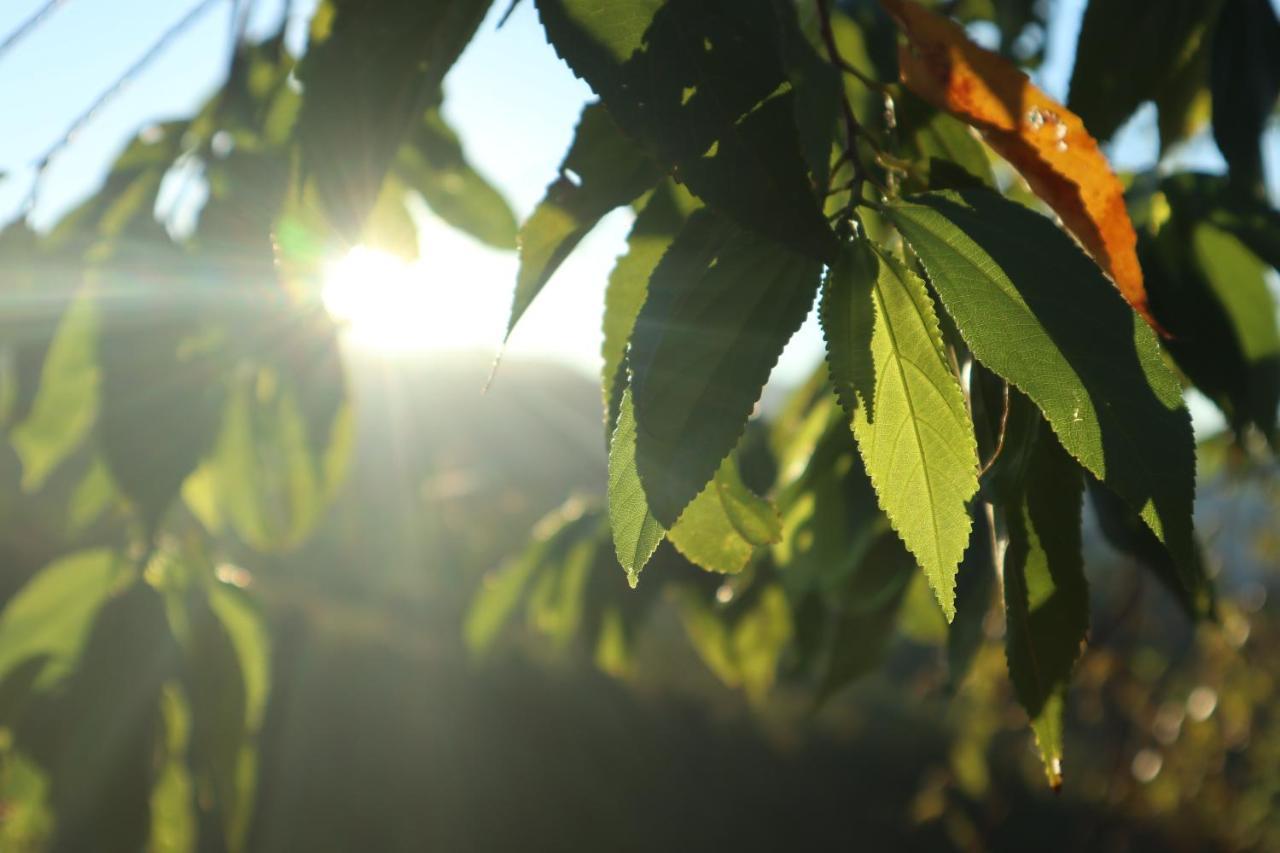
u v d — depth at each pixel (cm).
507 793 433
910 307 35
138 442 59
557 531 87
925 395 35
